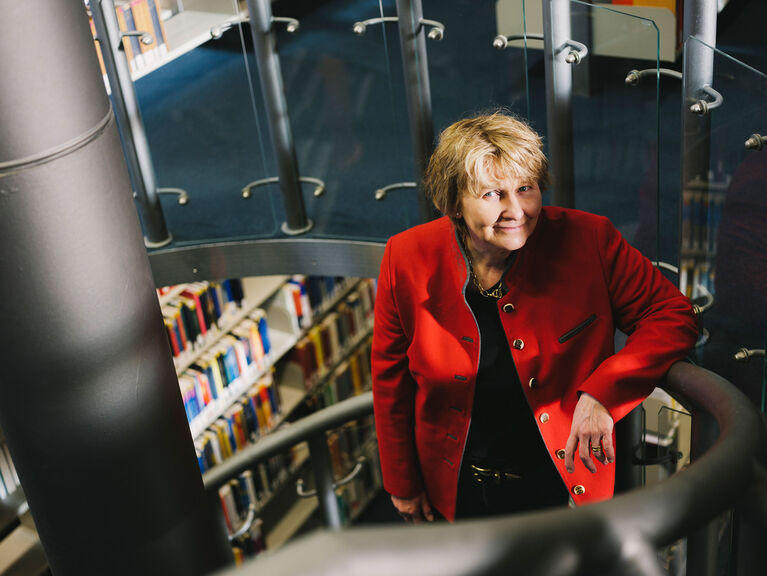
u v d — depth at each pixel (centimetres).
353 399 259
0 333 162
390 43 332
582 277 171
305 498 268
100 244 163
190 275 436
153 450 185
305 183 403
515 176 154
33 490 185
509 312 172
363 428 269
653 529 80
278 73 371
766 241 195
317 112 375
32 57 144
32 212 153
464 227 171
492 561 69
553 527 73
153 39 376
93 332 167
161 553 196
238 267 432
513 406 183
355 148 378
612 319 173
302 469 263
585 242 171
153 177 414
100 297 165
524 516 74
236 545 264
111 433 177
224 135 398
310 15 347
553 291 171
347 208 400
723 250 217
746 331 215
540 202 161
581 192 307
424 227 180
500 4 292
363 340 584
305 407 555
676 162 345
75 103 152
